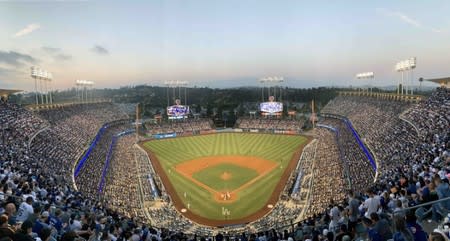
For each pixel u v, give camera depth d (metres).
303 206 37.12
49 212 15.48
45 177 30.06
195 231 32.38
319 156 58.78
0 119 45.00
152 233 22.92
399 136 47.59
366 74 102.81
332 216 16.83
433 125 41.84
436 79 69.81
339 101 103.50
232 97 172.00
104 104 107.38
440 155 24.61
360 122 70.38
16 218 12.98
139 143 83.50
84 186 39.78
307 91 161.00
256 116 119.06
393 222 10.05
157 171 56.28
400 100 68.56
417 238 10.07
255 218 36.16
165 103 171.12
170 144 83.25
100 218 21.19
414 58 72.00
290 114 119.06
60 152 47.50
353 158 50.38
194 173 55.25
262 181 49.84
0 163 27.06
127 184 45.38
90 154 55.84
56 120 64.19
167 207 39.12
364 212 15.52
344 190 37.69
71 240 9.41
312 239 15.00
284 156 66.31
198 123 110.00
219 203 41.16
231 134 99.00
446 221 10.70
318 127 94.12
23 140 41.69
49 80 79.38
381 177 32.97
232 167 59.03
